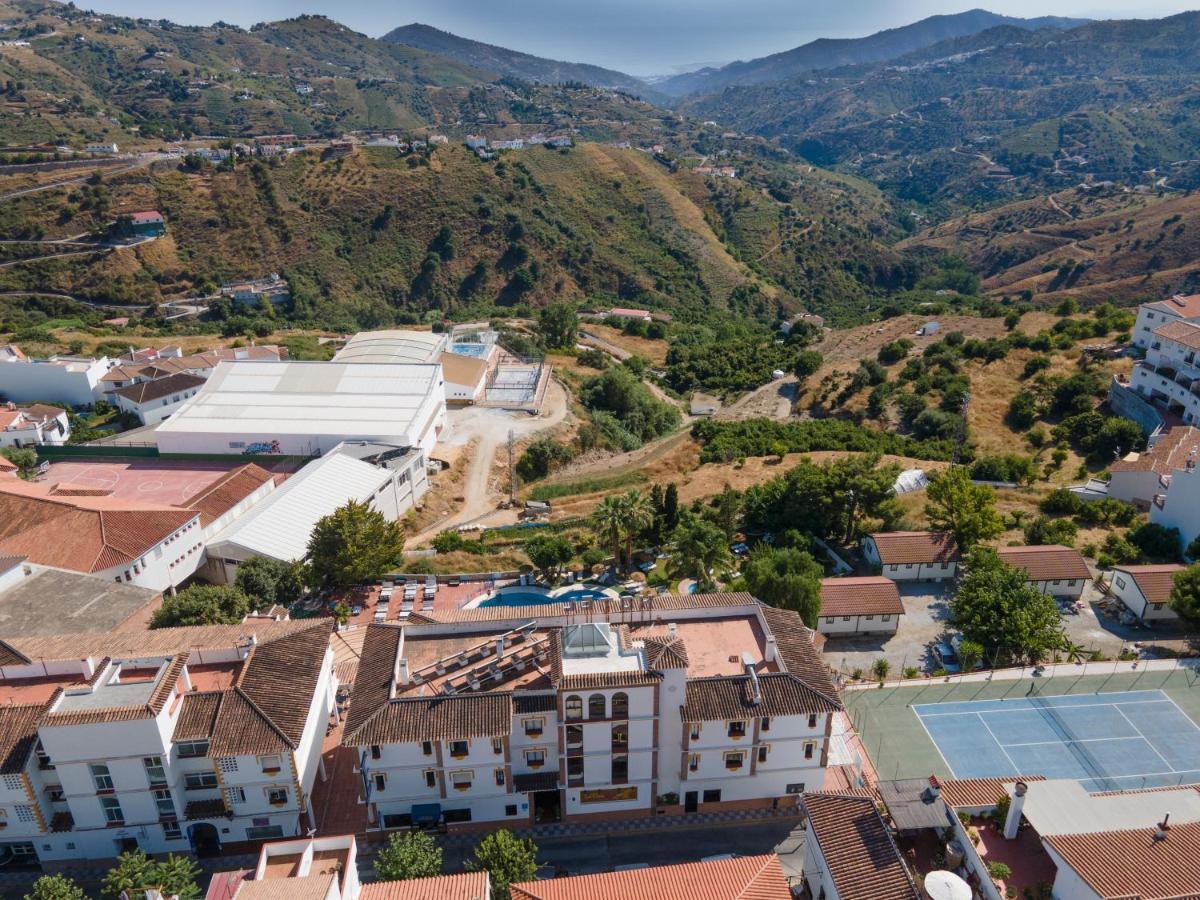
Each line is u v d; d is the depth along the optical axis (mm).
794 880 60500
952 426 160125
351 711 63656
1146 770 70000
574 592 102188
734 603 74875
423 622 72500
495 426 163125
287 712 63156
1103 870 46031
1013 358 180875
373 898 50062
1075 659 84312
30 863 63344
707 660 68500
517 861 56000
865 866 51969
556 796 68500
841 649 88500
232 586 97375
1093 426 145750
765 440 155875
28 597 85812
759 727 64625
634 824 67000
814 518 110812
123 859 56219
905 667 84688
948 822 54000
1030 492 124875
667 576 103312
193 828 63281
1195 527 99562
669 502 113062
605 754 64500
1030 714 76812
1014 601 84312
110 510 101562
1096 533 108688
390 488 126438
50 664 64875
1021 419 159500
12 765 57812
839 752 72125
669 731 64812
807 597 85812
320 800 68500
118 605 85125
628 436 173625
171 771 60750
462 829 66188
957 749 72750
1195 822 50406
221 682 66062
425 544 122625
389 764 62906
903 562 100562
